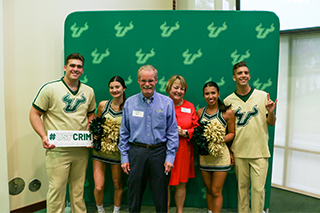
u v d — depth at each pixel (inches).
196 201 110.0
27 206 106.1
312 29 119.5
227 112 89.5
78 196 90.6
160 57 105.1
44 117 85.2
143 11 103.9
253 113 90.5
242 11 101.9
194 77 105.2
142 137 77.3
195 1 150.9
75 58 82.5
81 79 106.3
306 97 126.5
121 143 80.5
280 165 138.6
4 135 85.6
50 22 107.9
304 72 126.0
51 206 84.9
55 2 108.7
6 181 86.9
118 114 92.0
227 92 104.7
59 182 84.0
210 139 85.0
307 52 124.1
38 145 108.7
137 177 76.7
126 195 110.3
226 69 104.0
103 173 96.6
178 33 104.1
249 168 93.7
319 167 125.0
